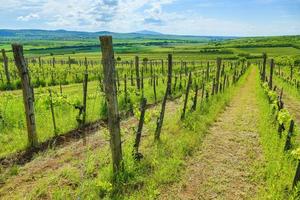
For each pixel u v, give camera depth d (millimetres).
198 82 26141
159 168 7840
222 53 132625
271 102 15773
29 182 7191
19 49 8617
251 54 120188
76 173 7438
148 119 9891
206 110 14820
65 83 29266
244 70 51250
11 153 8703
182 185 7352
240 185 7492
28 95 8938
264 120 13000
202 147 9969
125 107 15227
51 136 10164
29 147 9141
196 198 6879
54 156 8703
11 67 34094
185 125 11609
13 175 7516
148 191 6855
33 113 9141
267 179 7590
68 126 11078
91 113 12852
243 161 8906
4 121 10859
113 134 7160
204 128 11844
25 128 10609
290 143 9320
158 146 9250
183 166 8359
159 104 17047
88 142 10039
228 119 13984
